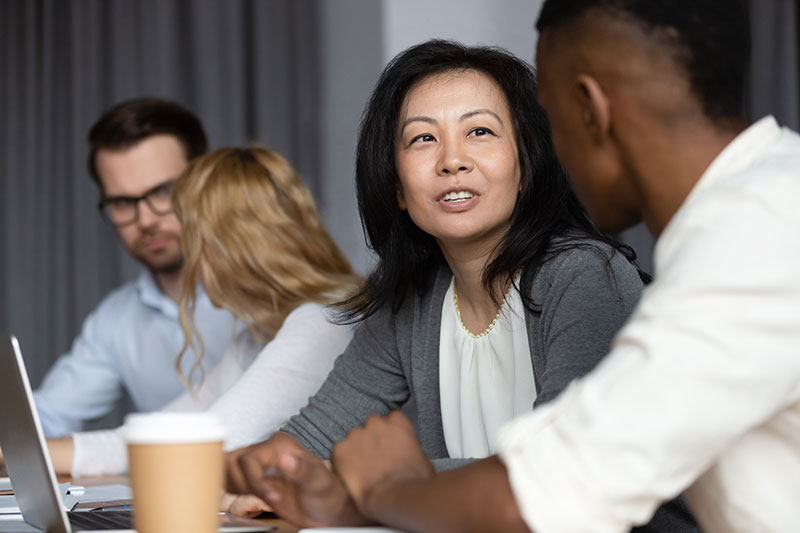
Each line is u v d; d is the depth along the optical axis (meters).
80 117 3.28
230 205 1.76
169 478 0.77
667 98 0.73
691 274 0.66
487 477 0.73
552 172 1.22
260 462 0.99
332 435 1.35
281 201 1.80
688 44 0.72
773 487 0.73
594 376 0.69
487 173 1.20
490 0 3.07
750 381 0.64
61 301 3.30
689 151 0.73
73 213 3.31
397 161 1.26
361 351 1.41
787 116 2.94
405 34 3.05
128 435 0.78
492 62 1.24
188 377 2.03
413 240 1.35
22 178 3.33
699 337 0.65
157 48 3.24
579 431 0.67
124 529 0.89
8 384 0.88
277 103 3.21
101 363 2.46
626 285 1.14
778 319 0.64
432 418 1.35
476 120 1.21
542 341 1.18
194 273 1.79
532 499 0.68
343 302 1.46
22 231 3.32
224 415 1.53
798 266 0.65
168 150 2.37
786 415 0.71
